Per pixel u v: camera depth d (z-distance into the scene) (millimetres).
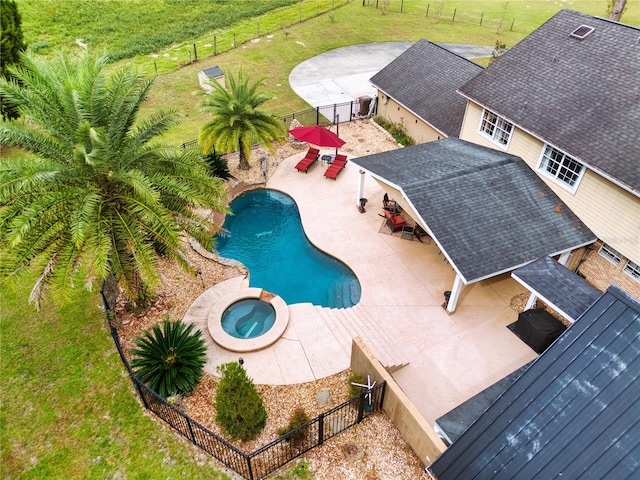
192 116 29000
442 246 14328
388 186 17688
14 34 21531
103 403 12234
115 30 44375
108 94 12656
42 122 11688
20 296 15305
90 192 11688
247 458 9812
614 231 14695
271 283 17188
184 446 11297
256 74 35094
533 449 8023
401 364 13625
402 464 10969
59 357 13414
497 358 14062
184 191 12570
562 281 13734
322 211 20859
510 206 15805
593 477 7312
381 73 28516
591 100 15789
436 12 51312
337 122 26719
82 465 10891
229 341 14203
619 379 7926
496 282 17016
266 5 52469
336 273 17688
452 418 10523
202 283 16672
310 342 14477
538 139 16469
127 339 14109
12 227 10617
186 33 44031
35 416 11891
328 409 12305
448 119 23047
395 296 16312
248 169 23859
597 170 14125
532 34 19406
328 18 47438
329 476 10734
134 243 12164
